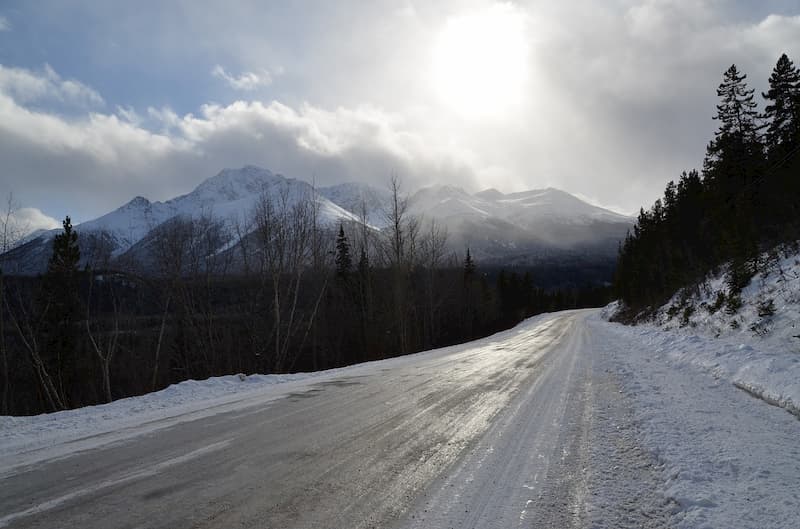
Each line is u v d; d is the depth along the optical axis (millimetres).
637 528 3400
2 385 25672
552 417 6828
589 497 3953
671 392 8438
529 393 8859
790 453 4848
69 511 3748
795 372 7742
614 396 8281
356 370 14117
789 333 11141
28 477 4598
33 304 23969
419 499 3961
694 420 6297
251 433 6234
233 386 11398
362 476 4523
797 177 18094
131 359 29094
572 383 9867
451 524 3490
